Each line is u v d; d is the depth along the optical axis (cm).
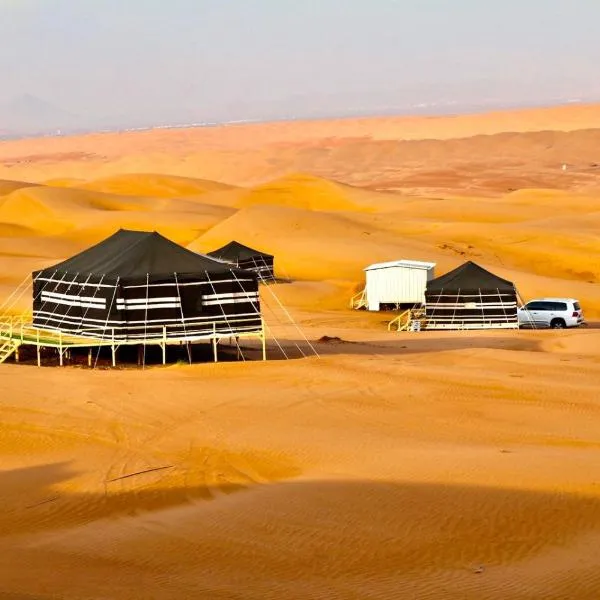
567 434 2939
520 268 9638
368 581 1627
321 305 7669
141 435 2933
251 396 3488
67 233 11556
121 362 4450
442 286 6372
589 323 6806
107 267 4466
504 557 1722
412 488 2206
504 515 1962
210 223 12206
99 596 1569
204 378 3841
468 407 3338
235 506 2145
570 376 4006
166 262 4456
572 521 1906
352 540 1856
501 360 4441
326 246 9812
